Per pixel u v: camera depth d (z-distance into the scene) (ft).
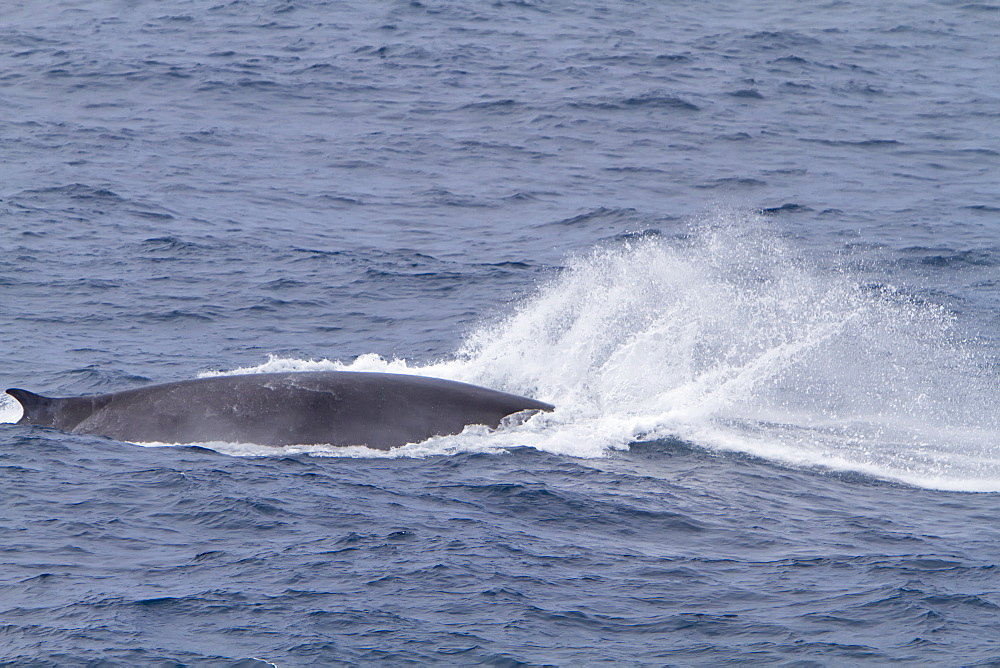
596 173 428.56
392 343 251.80
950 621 122.21
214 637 115.96
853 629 120.67
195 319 264.72
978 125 505.66
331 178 417.28
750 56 621.72
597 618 122.62
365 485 158.51
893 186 412.16
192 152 441.68
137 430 174.29
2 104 499.92
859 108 531.09
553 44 637.30
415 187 408.87
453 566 133.69
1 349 233.76
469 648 115.34
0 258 303.89
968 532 150.10
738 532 148.46
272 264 314.14
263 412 175.22
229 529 142.61
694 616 123.44
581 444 180.14
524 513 151.94
